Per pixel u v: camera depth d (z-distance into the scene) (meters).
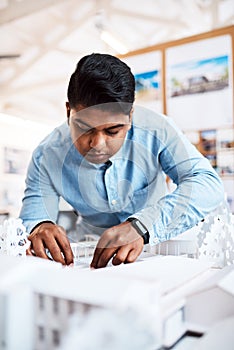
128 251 0.52
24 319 0.26
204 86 1.66
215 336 0.30
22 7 2.79
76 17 2.91
